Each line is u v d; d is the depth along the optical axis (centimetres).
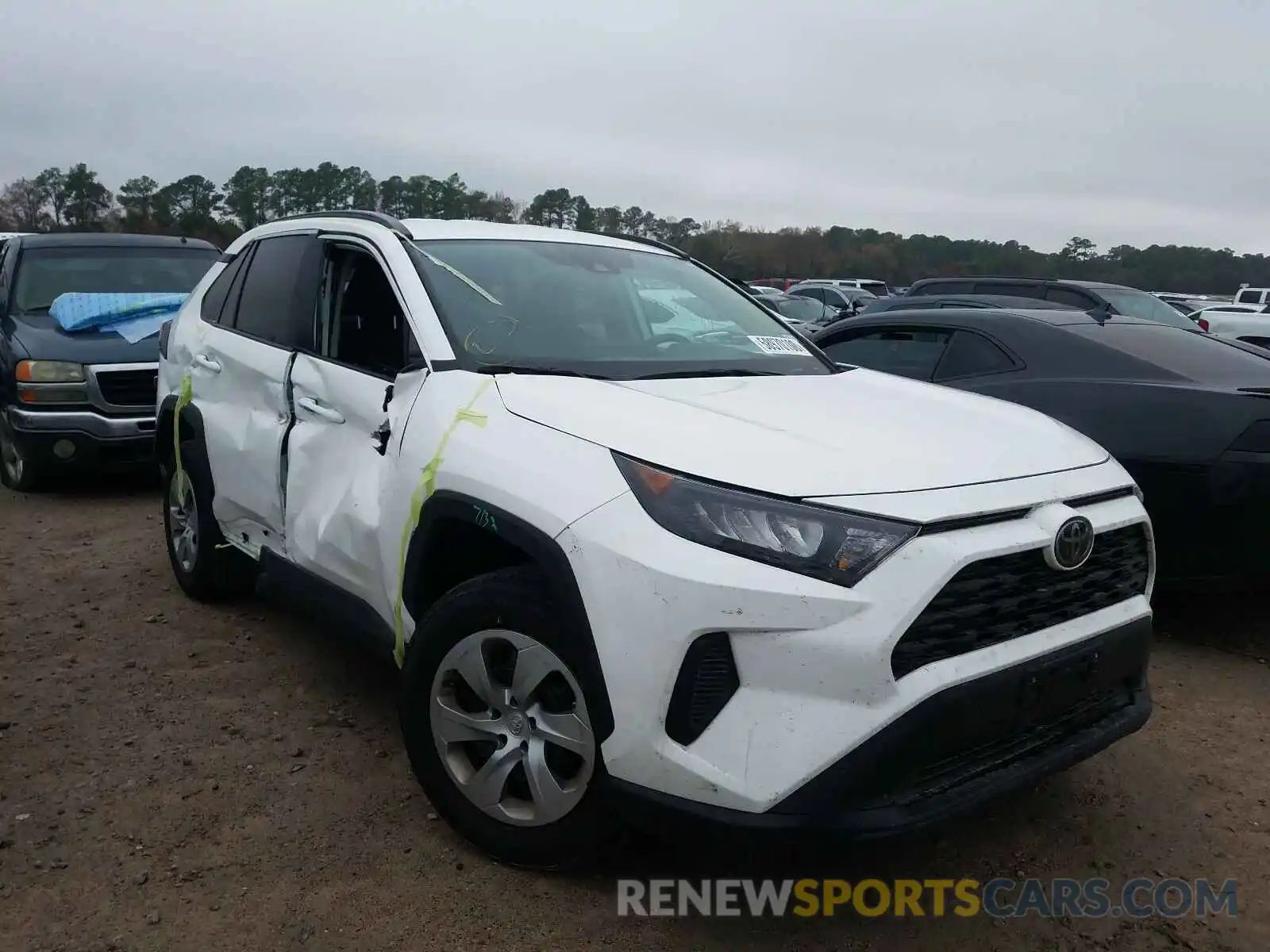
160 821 318
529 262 390
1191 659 475
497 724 287
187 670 436
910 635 238
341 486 352
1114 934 277
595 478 261
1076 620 274
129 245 930
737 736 238
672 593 240
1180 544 451
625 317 380
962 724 243
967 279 1303
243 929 269
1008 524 257
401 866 296
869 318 643
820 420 295
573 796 270
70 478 848
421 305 344
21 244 898
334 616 364
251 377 423
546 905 279
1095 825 330
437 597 317
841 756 233
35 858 298
